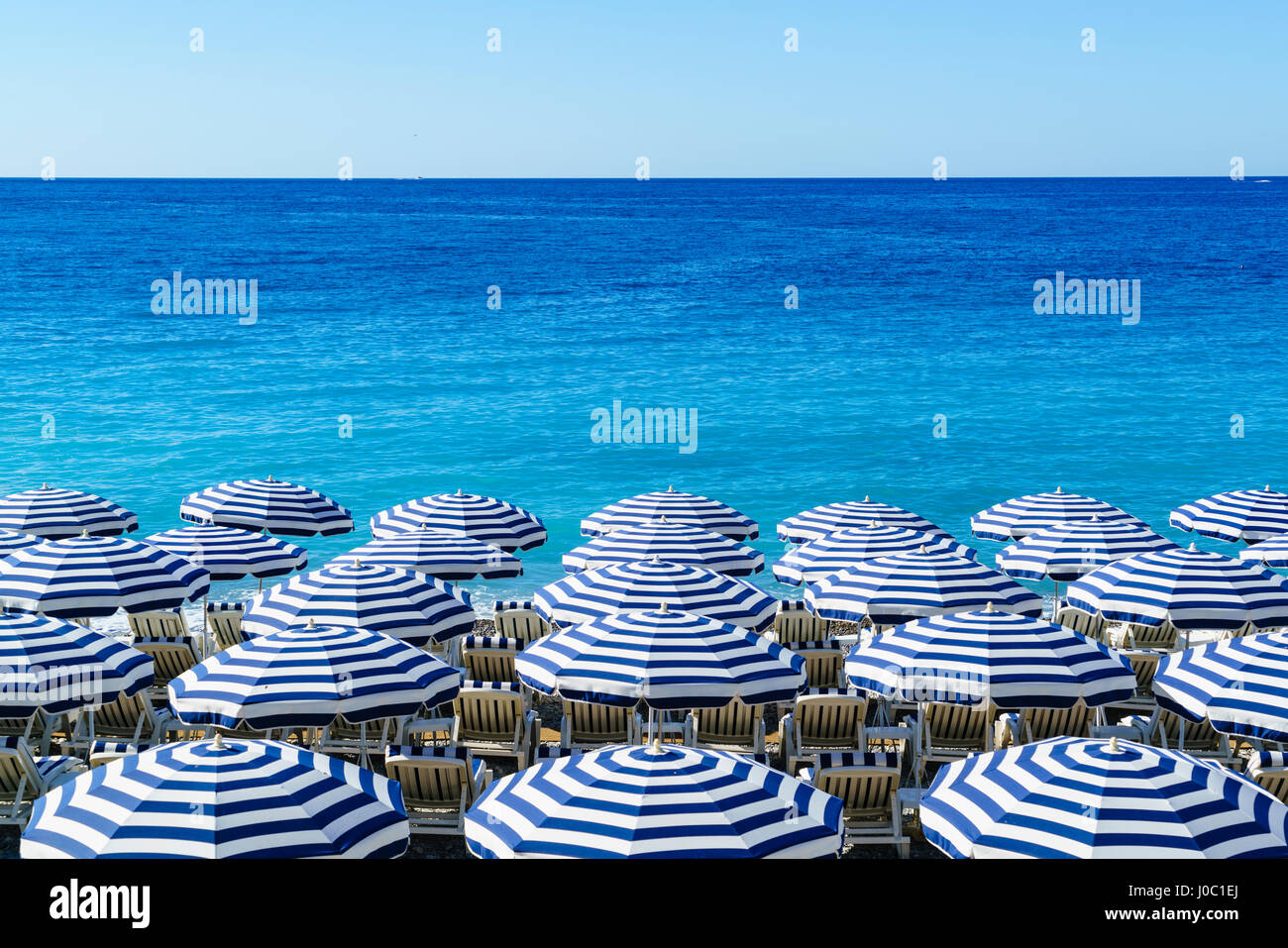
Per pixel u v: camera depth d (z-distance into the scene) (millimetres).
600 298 64312
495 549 14102
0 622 9367
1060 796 6648
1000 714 10562
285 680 8688
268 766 6648
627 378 37875
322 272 79000
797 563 14047
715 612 11164
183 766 6566
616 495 23781
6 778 8859
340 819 6422
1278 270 80500
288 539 20812
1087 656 9516
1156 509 22750
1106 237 121875
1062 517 15812
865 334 49562
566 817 6418
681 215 180000
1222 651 9438
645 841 6219
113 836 6145
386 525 15633
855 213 186750
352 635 9266
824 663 11820
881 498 23578
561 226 145625
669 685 9094
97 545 12414
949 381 37094
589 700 9180
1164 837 6355
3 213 166750
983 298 64500
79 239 110500
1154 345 45656
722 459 26797
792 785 6852
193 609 17125
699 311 58312
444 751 8648
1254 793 6738
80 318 52906
